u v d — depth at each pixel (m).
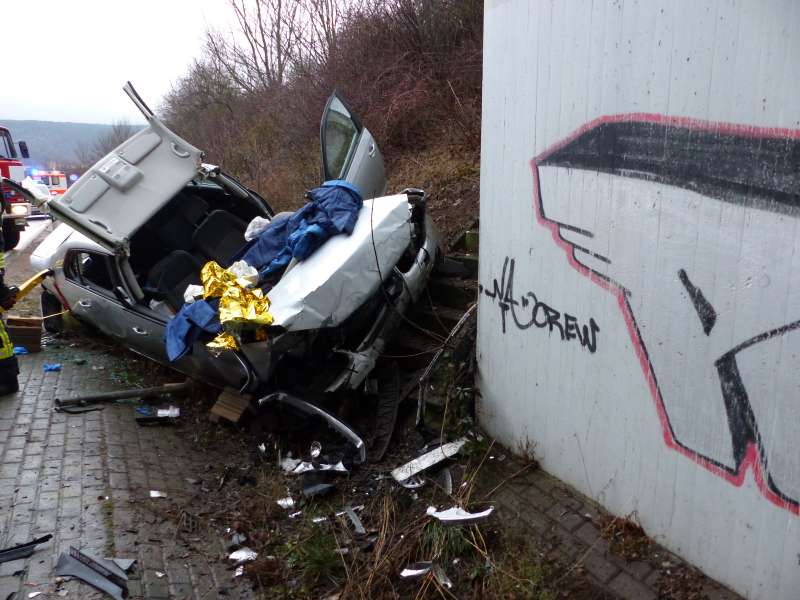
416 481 3.73
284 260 4.43
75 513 3.45
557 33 3.00
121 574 2.98
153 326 5.06
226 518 3.64
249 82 15.12
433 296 5.38
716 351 2.41
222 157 13.94
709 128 2.32
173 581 3.03
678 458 2.66
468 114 7.52
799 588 2.21
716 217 2.33
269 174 11.14
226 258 5.84
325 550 3.20
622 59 2.66
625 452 2.94
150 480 3.94
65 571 2.94
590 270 2.99
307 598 2.99
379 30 9.37
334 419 4.12
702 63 2.31
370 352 4.33
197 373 4.92
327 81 9.97
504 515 3.29
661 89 2.49
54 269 5.88
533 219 3.34
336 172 5.35
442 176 7.27
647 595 2.61
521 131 3.35
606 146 2.81
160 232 5.88
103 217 4.99
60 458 4.06
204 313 4.13
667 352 2.62
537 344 3.45
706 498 2.55
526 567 2.88
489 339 3.86
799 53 1.99
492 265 3.74
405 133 8.54
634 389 2.84
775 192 2.11
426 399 4.25
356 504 3.70
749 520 2.38
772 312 2.17
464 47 8.34
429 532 3.19
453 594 2.88
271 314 3.85
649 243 2.64
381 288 4.31
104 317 5.60
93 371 5.76
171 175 5.37
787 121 2.05
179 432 4.73
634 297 2.75
